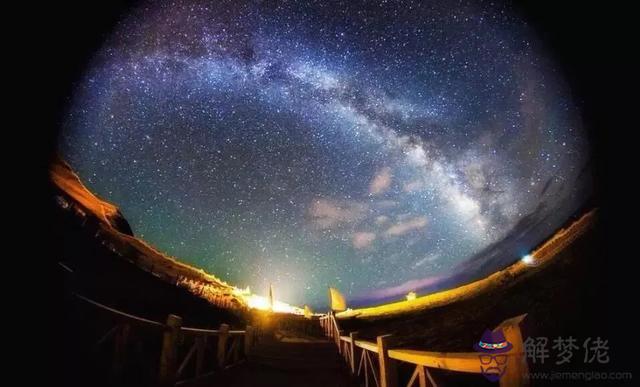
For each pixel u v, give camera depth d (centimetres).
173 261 2081
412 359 402
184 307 1270
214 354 900
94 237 1232
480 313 1292
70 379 420
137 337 536
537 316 1064
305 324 2591
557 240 2038
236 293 2477
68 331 456
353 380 865
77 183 1914
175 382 604
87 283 827
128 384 501
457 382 638
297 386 855
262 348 1352
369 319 2358
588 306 1008
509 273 2131
